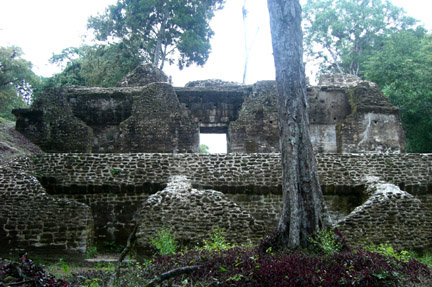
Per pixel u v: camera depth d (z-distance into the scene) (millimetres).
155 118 17688
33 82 28000
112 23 28094
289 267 5863
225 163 12562
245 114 18453
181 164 12492
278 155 12898
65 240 9703
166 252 8695
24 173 11180
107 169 12133
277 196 12016
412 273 6379
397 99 22438
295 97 7906
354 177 12461
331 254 6676
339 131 18359
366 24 32188
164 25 27984
